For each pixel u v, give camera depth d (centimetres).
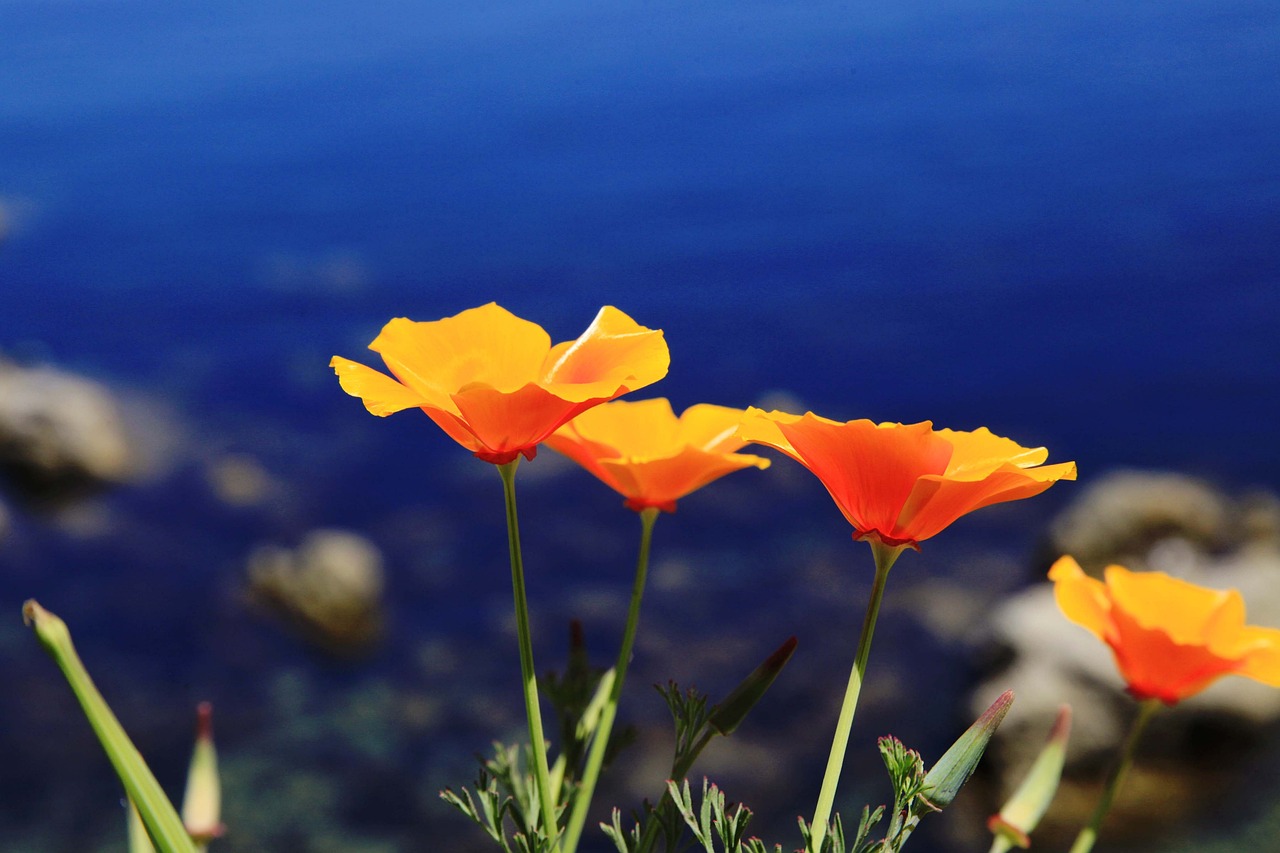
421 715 598
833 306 1167
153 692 616
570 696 86
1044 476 71
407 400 73
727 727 76
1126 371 984
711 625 667
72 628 669
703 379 1021
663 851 85
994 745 498
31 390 849
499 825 76
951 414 942
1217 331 1040
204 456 869
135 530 776
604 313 86
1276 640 86
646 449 100
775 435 77
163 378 995
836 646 640
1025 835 78
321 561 678
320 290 1248
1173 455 845
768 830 507
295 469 856
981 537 736
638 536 761
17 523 769
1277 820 465
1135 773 483
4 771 555
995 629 545
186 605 693
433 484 835
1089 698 495
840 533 749
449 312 1182
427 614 688
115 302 1201
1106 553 655
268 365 1032
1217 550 643
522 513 794
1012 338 1066
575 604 695
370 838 513
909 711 584
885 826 503
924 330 1098
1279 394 911
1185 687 83
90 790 545
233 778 552
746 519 771
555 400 70
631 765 537
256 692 618
